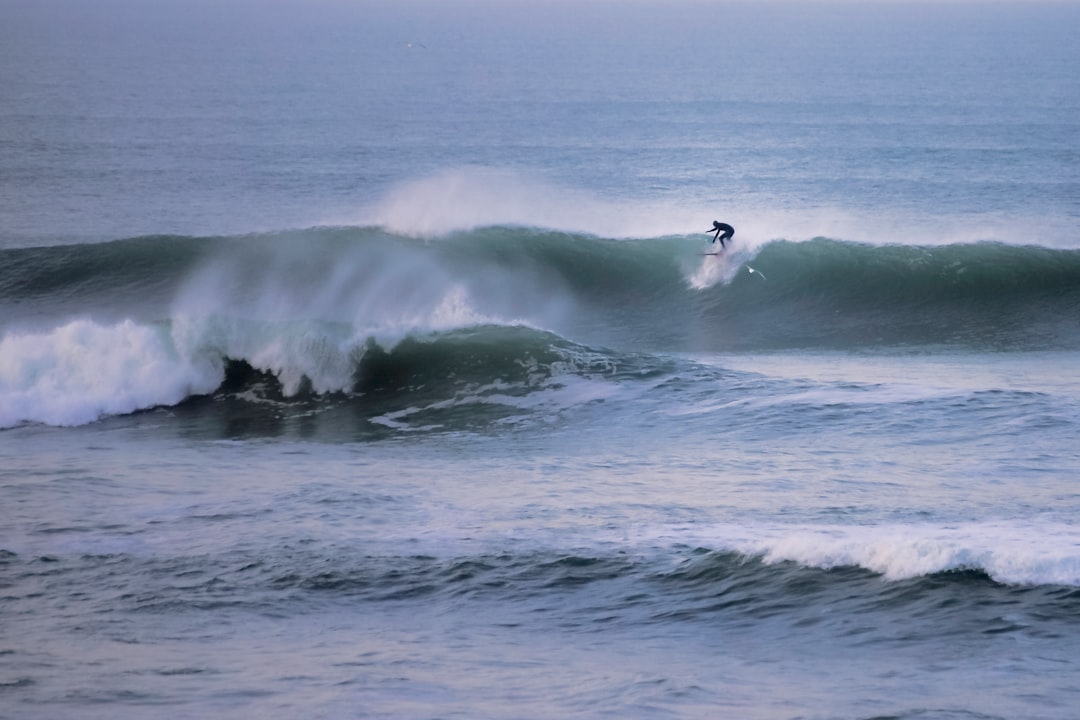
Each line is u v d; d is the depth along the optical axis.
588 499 58.88
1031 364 99.38
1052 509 54.56
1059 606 42.50
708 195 196.12
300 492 60.50
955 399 76.25
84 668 39.53
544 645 42.00
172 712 35.78
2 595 46.53
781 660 40.16
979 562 45.75
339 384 83.88
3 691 37.47
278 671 39.34
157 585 47.56
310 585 47.62
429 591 47.09
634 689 37.59
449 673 39.22
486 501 58.75
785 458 66.06
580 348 87.81
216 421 78.75
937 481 60.38
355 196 190.00
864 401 76.56
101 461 68.38
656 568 48.38
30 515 56.38
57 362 81.31
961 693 36.75
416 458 69.25
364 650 41.50
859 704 36.09
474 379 83.56
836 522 53.56
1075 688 36.91
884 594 44.44
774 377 84.25
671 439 71.56
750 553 48.56
